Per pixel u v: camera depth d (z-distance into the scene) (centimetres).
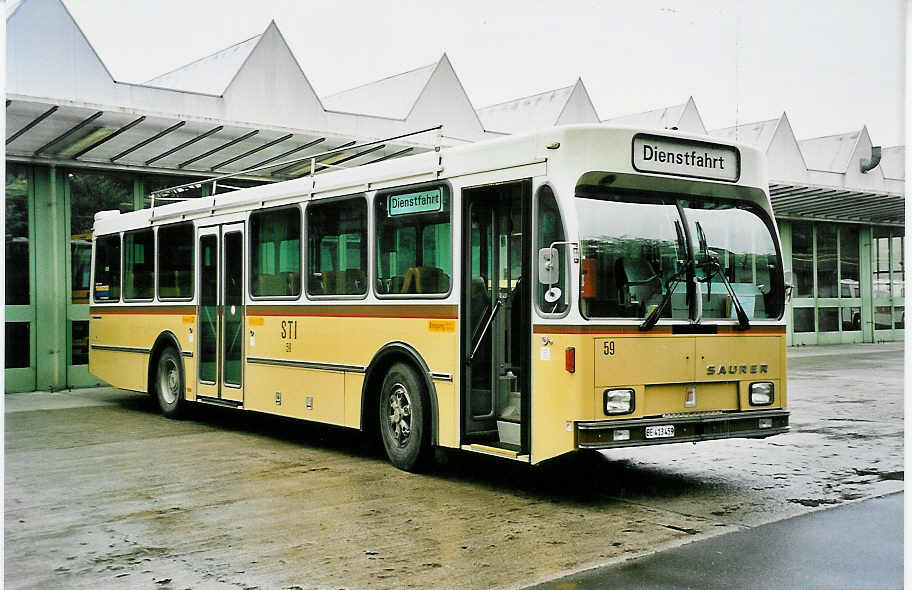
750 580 545
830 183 2534
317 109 1738
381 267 934
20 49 1433
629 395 742
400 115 1888
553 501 771
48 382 1658
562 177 746
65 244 1656
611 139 759
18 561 612
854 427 1192
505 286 833
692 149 802
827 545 622
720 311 801
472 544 634
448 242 848
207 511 744
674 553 605
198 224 1262
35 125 1420
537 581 548
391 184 927
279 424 1283
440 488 827
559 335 738
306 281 1045
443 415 850
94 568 594
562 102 2197
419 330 879
